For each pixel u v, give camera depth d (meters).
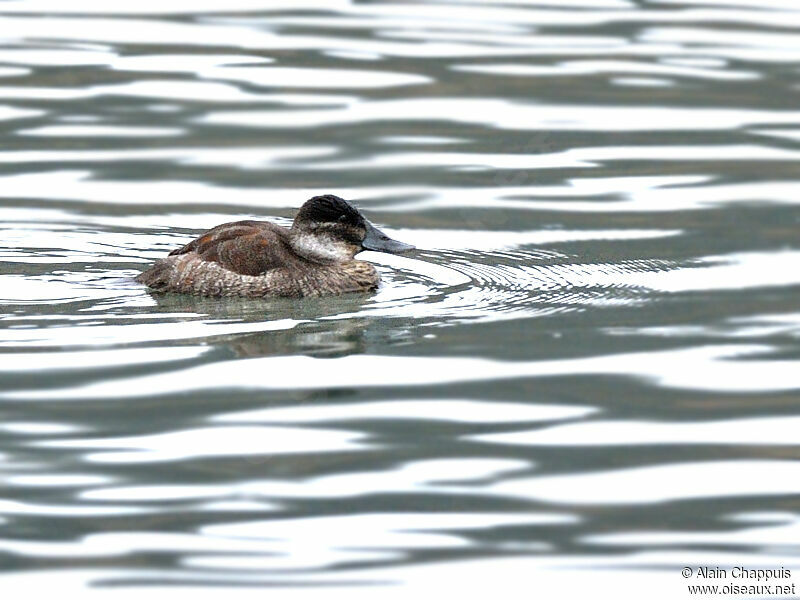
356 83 23.50
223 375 13.80
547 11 26.89
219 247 16.33
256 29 25.70
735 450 12.39
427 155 21.23
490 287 16.81
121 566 10.53
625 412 13.12
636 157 21.19
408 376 13.88
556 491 11.67
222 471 11.90
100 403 13.09
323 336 14.98
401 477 11.85
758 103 22.89
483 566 10.62
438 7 27.06
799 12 26.73
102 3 26.94
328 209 16.78
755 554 10.84
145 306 15.76
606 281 17.02
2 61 24.12
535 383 13.76
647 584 10.45
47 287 16.31
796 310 15.91
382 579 10.45
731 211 19.47
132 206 19.42
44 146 21.28
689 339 14.97
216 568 10.55
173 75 23.72
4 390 13.34
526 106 22.83
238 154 21.19
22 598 10.18
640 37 25.58
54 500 11.41
